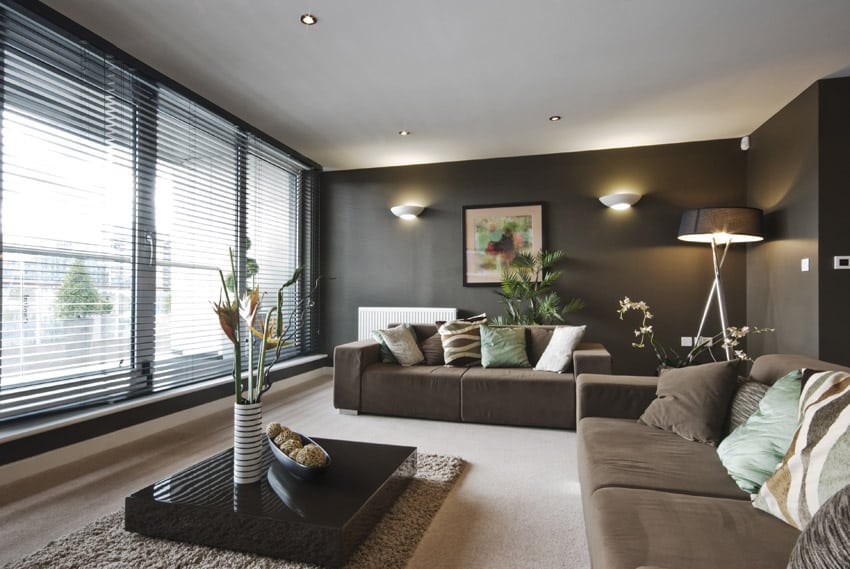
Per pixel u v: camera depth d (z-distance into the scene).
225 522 1.69
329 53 3.11
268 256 4.86
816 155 3.50
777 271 4.09
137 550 1.71
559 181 5.23
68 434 2.71
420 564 1.71
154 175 3.38
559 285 5.18
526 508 2.15
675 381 2.16
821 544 0.68
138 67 3.17
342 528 1.57
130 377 3.20
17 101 2.52
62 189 2.75
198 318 3.82
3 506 2.15
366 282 5.78
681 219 4.45
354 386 3.84
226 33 2.87
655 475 1.59
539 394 3.46
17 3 2.45
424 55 3.14
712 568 1.04
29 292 2.59
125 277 3.17
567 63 3.26
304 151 5.20
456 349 4.00
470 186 5.49
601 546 1.18
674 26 2.81
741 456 1.53
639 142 4.91
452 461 2.68
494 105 3.97
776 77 3.46
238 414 1.93
